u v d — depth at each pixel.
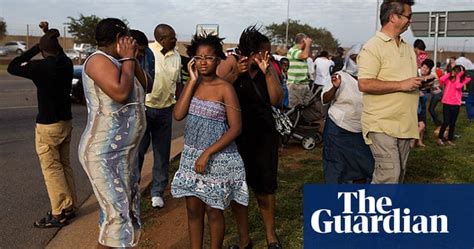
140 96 3.69
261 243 4.56
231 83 4.11
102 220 3.67
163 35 5.41
